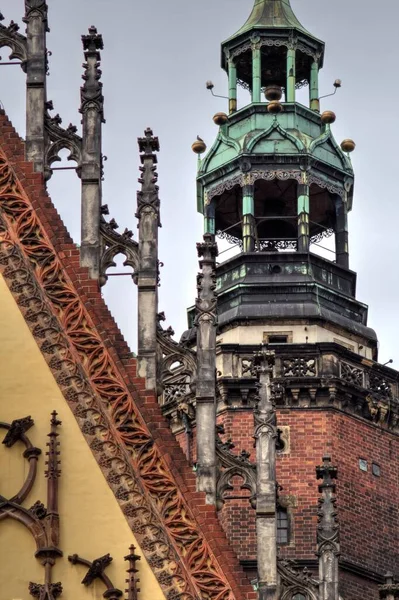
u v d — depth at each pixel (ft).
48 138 163.63
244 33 268.62
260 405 154.92
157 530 151.84
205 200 262.47
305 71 271.08
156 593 150.20
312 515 240.94
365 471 248.52
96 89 165.07
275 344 251.60
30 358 156.66
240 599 150.20
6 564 150.20
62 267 159.43
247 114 265.75
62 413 154.92
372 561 242.78
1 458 153.48
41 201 161.48
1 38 166.40
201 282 159.33
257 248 263.70
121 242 160.35
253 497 152.56
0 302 158.40
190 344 231.91
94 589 149.79
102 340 157.17
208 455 153.89
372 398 252.21
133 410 155.02
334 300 259.19
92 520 151.84
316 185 262.47
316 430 247.09
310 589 150.92
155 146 163.43
